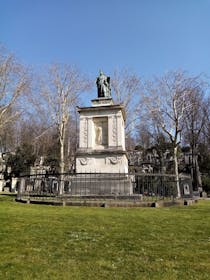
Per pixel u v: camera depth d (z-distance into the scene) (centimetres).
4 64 3139
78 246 607
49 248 588
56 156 4731
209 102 4819
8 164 5238
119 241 650
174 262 511
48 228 768
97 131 1908
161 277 440
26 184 1675
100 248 595
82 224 832
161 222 882
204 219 945
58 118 3297
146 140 5628
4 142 5178
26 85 3216
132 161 5247
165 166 5022
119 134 1838
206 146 5106
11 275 438
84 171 1791
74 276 440
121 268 479
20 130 5084
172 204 1362
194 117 4719
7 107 3158
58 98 3319
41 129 4425
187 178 1847
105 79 2155
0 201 1477
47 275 441
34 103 3281
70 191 1672
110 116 1888
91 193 1619
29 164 5088
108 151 1802
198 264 502
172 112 3359
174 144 3306
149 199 1498
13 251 557
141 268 480
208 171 5156
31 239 652
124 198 1478
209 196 3788
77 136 4738
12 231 716
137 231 751
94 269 472
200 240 668
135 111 3575
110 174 1619
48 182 1797
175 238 684
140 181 1697
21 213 1002
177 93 3359
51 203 1339
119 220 902
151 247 606
